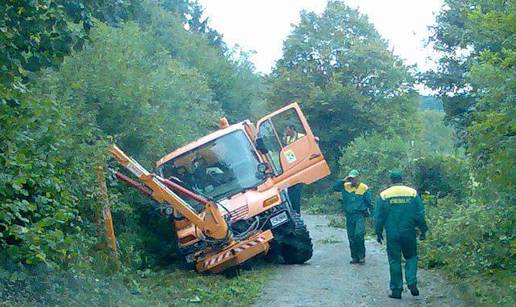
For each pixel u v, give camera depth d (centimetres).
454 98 2181
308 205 2922
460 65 2245
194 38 3794
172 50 3409
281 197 1355
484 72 802
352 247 1347
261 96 4206
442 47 2284
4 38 719
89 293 856
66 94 1091
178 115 1780
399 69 4094
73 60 1310
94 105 1306
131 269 1184
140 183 1311
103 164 1077
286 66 4303
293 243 1330
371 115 3869
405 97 4116
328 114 3934
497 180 805
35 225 762
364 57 4100
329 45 4259
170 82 1823
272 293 1069
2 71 738
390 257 1017
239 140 1414
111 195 1160
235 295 1059
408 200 1009
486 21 832
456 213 1310
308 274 1234
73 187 962
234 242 1237
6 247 778
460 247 1170
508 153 786
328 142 3916
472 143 848
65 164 940
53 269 830
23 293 736
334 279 1177
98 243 1085
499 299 912
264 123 1448
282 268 1306
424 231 1020
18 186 732
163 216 1420
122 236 1277
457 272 1139
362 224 1343
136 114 1397
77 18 775
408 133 4012
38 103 823
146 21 3294
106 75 1359
